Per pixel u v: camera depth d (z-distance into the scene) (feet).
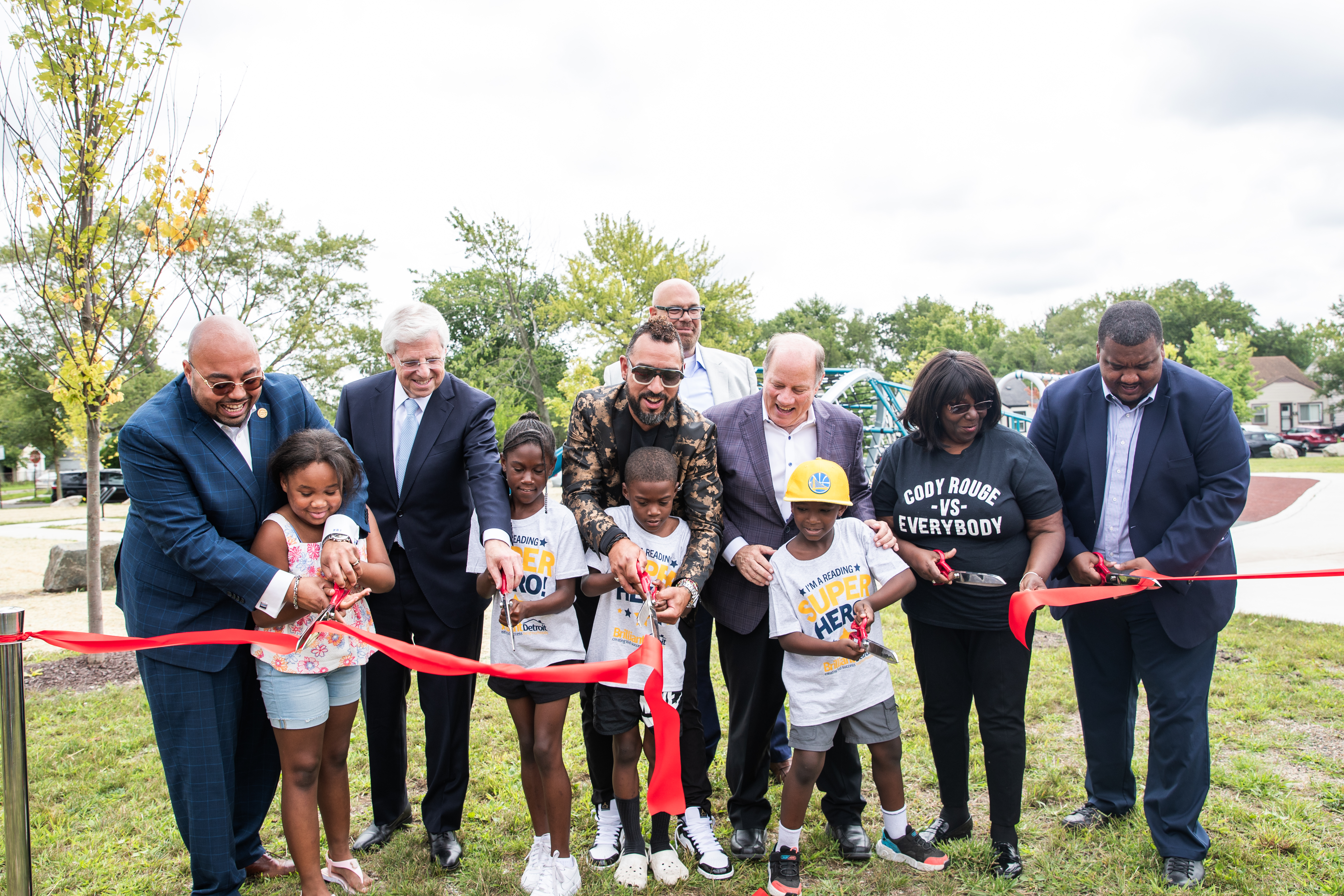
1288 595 25.03
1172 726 9.66
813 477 9.33
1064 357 205.16
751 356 92.07
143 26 18.95
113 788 12.87
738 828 10.30
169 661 8.54
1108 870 9.68
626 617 9.84
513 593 9.46
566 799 9.50
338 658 8.96
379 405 10.87
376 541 9.65
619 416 10.18
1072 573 10.23
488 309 117.91
